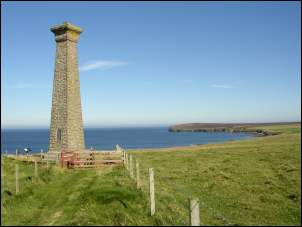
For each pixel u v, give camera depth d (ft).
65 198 76.07
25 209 69.00
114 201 68.44
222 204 82.84
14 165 124.98
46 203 73.67
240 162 151.53
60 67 167.53
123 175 106.73
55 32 169.78
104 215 60.75
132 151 235.40
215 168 135.33
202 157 177.37
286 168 129.49
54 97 168.14
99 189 78.13
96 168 129.80
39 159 147.23
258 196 90.27
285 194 91.97
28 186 85.56
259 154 179.63
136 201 69.72
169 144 608.60
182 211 67.87
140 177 104.12
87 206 66.18
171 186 98.17
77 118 168.35
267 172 123.44
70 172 118.11
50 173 107.65
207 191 96.17
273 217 73.36
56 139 165.37
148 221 59.52
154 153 212.23
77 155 137.08
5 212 66.18
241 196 90.43
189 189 98.07
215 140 653.71
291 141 270.05
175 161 164.45
